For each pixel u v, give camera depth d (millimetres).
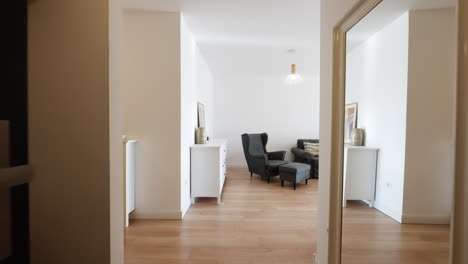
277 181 4684
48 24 922
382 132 1438
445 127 844
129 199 2652
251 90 5969
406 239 1196
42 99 930
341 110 1518
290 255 2051
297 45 3660
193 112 3584
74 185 945
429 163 968
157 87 2760
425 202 1031
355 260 1525
